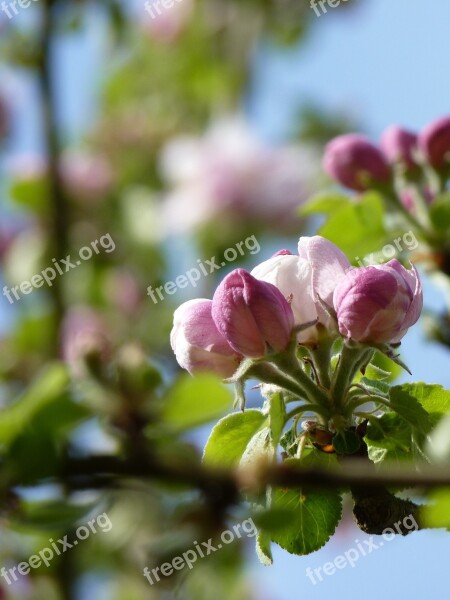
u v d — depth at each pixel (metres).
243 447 0.38
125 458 0.36
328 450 0.38
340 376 0.38
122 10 0.65
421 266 0.46
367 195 0.45
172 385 0.38
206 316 0.38
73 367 0.40
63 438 0.36
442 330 0.45
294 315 0.38
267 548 0.37
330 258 0.38
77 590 0.50
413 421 0.38
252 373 0.38
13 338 0.60
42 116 0.60
